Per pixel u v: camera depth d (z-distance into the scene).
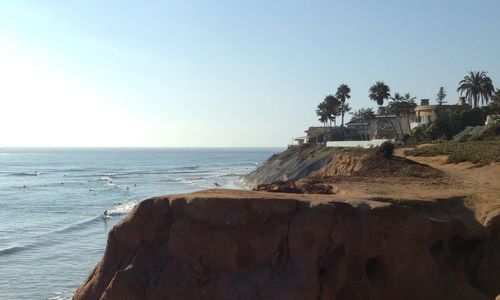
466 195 26.31
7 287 32.31
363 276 18.91
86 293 19.38
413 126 112.19
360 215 18.86
